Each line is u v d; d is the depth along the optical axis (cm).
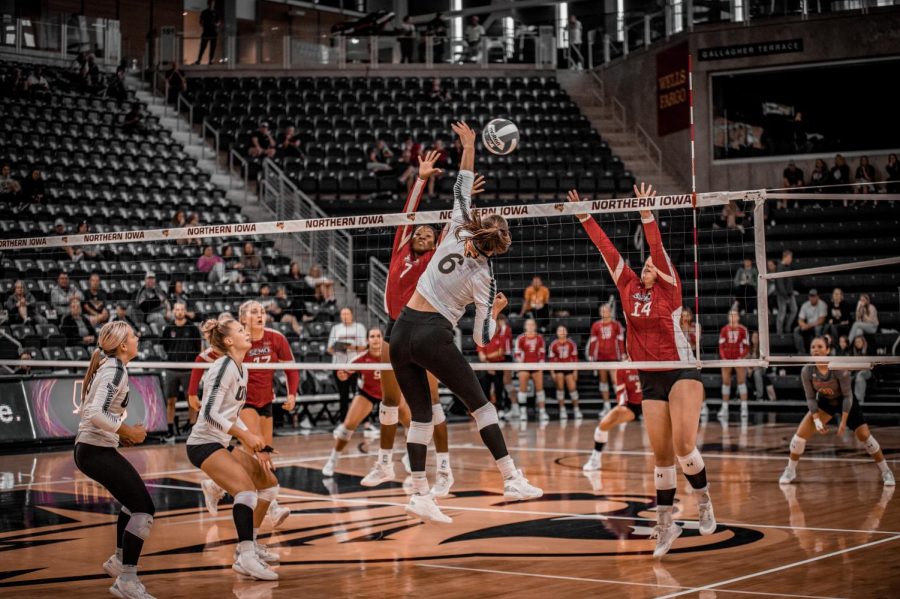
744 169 2352
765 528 701
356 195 2281
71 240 1041
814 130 2308
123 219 1945
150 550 662
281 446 1357
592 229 666
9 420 1296
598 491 912
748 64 2331
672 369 615
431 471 1070
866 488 898
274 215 2148
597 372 1870
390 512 810
